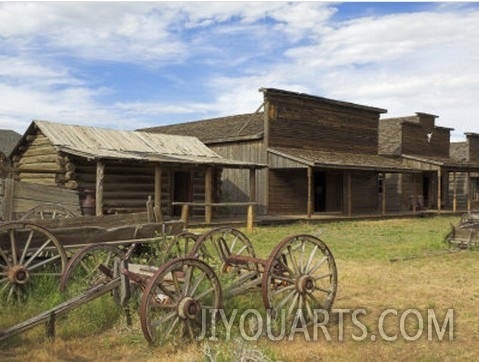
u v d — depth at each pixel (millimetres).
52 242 8734
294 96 29875
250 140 29594
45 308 7547
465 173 45219
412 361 6301
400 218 31344
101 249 8227
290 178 29812
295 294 7590
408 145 38438
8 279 7941
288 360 6191
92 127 24094
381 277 11398
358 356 6418
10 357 6109
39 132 22828
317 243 7977
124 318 7270
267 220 24438
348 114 33500
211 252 13961
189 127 37688
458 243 16594
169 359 6047
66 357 6199
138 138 24859
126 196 22328
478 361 6363
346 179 32906
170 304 6617
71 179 20578
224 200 30000
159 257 9648
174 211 25234
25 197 11430
